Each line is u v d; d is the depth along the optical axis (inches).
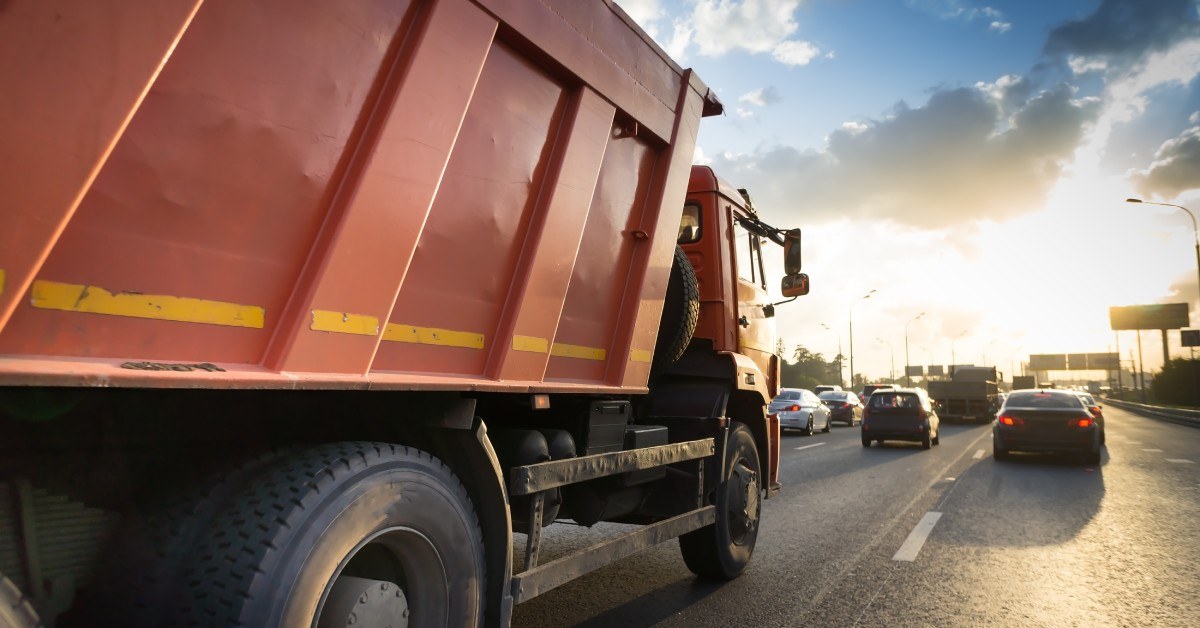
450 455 105.0
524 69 111.0
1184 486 426.9
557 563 118.8
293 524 75.5
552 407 137.6
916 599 191.3
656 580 206.4
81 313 58.6
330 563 78.2
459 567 96.7
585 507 148.4
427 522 91.3
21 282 53.6
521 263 113.6
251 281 72.2
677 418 188.5
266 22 71.4
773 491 233.8
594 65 126.2
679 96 160.1
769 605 183.8
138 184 61.9
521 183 111.8
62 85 55.0
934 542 262.8
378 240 84.3
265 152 72.1
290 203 75.2
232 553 74.0
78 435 69.8
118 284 61.0
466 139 99.9
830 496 379.6
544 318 118.6
